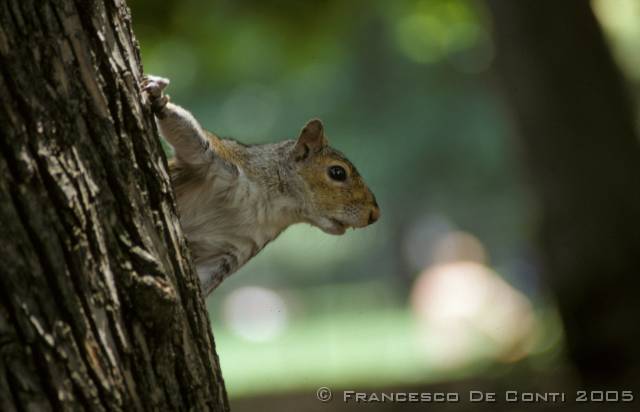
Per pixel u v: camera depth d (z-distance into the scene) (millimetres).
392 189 48906
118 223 4105
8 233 3771
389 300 47281
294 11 20391
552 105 14266
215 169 6793
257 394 16344
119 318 4020
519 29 14359
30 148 3863
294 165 7551
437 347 23047
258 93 43688
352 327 32031
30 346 3758
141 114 4359
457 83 46375
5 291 3740
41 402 3754
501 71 14812
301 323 37312
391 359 21547
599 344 13930
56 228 3875
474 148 47188
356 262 49625
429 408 13555
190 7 19672
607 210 14078
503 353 16375
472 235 49406
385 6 25547
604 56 14523
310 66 22812
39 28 3973
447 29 25328
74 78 4055
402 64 46406
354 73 46844
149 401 4113
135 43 4523
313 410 14344
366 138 47969
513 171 38344
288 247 47281
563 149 14242
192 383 4363
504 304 31469
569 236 14250
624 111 14508
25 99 3889
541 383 14047
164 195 4410
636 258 13984
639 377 13219
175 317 4250
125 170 4184
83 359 3875
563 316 14375
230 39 21422
